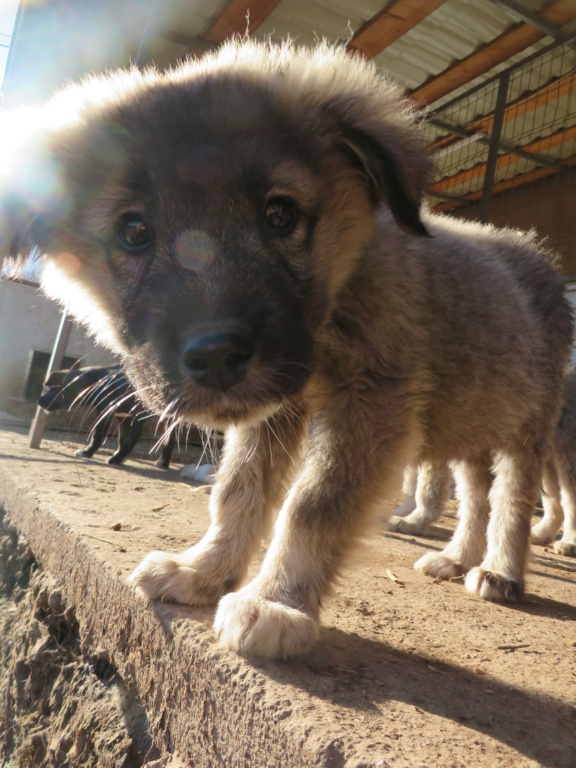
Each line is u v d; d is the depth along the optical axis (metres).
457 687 0.25
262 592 0.28
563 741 0.22
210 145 0.29
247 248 0.29
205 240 0.28
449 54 1.04
